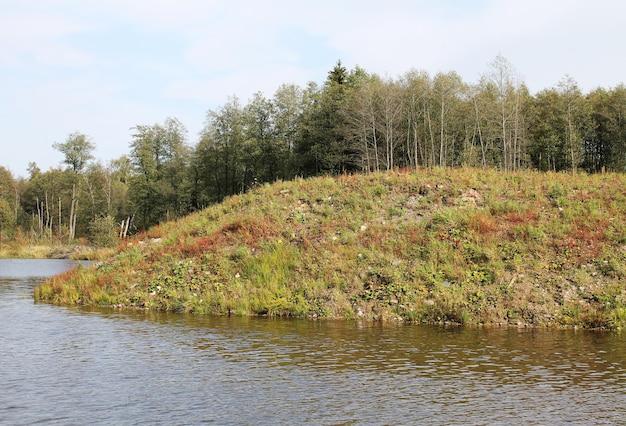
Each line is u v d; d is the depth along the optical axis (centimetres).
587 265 1775
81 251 6500
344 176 2817
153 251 2388
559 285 1708
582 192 2248
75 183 9419
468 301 1703
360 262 1973
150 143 7788
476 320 1636
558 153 5944
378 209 2336
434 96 6247
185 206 7438
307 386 1005
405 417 842
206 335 1473
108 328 1582
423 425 809
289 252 2100
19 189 11444
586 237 1895
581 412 863
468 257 1895
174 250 2336
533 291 1697
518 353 1252
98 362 1182
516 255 1850
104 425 811
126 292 2109
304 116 6619
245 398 937
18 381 1038
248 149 6800
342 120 6369
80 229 9781
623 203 2109
